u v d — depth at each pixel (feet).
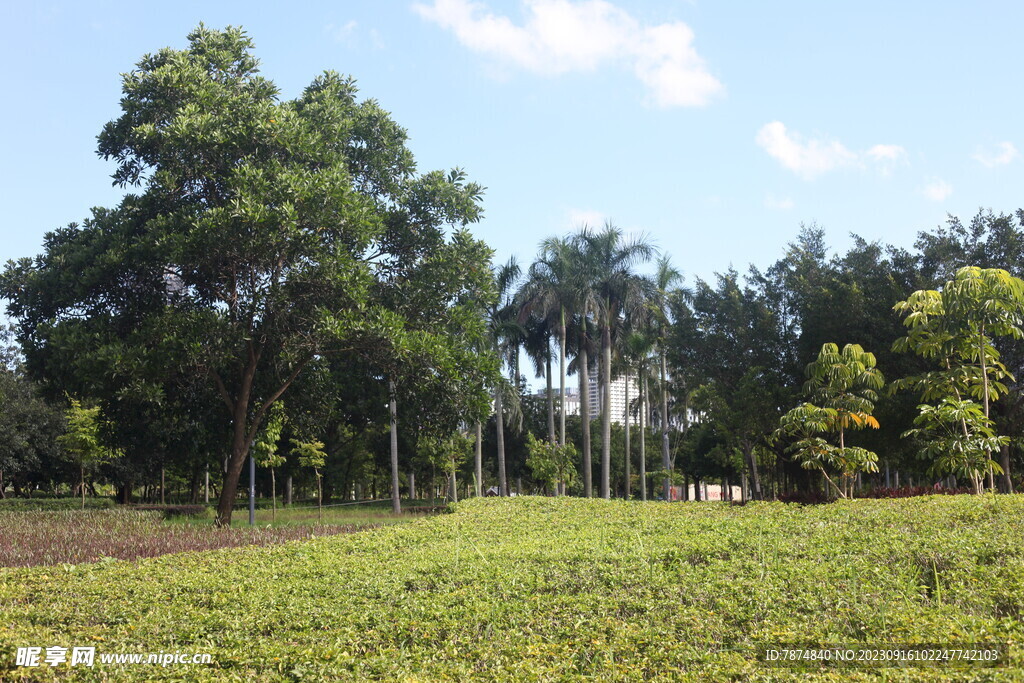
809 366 61.26
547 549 37.27
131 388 60.54
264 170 59.93
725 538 35.63
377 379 85.30
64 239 71.26
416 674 20.42
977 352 53.21
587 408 107.96
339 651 22.50
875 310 83.46
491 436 160.86
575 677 19.11
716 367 104.99
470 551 38.88
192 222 58.85
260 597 29.99
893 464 98.99
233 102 63.00
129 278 67.67
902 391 77.56
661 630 22.13
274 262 62.23
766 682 17.65
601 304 106.83
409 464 132.16
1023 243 80.07
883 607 22.50
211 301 70.64
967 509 37.14
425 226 73.56
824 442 56.44
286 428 93.66
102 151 67.87
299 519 74.79
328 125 66.85
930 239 87.25
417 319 72.64
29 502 101.76
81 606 29.30
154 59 67.36
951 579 24.85
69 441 92.22
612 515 55.52
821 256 107.55
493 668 20.39
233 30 70.85
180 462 112.27
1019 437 76.38
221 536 52.70
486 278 73.41
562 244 107.55
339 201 60.59
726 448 149.89
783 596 24.49
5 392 114.52
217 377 66.85
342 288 62.54
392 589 30.22
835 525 37.06
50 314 67.62
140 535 53.72
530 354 114.62
